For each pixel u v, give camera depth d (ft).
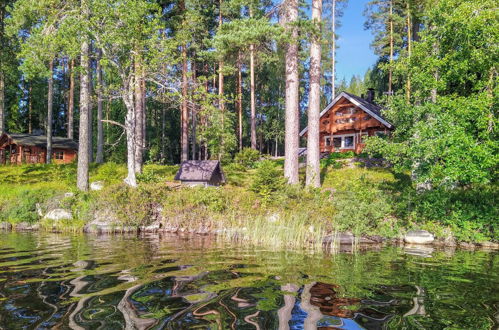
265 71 142.31
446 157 35.60
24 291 14.73
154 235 38.22
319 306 13.53
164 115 154.92
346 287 16.48
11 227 43.57
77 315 11.84
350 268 21.24
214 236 37.42
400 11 104.63
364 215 39.17
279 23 53.52
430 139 36.17
